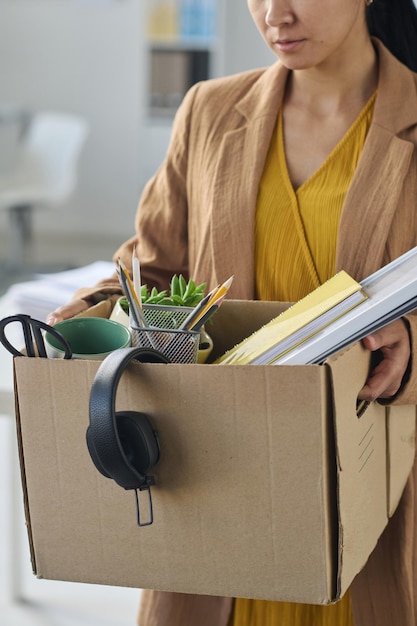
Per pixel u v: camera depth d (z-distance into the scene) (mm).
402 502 1387
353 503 1104
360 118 1408
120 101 6895
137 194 7043
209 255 1478
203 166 1506
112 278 1492
